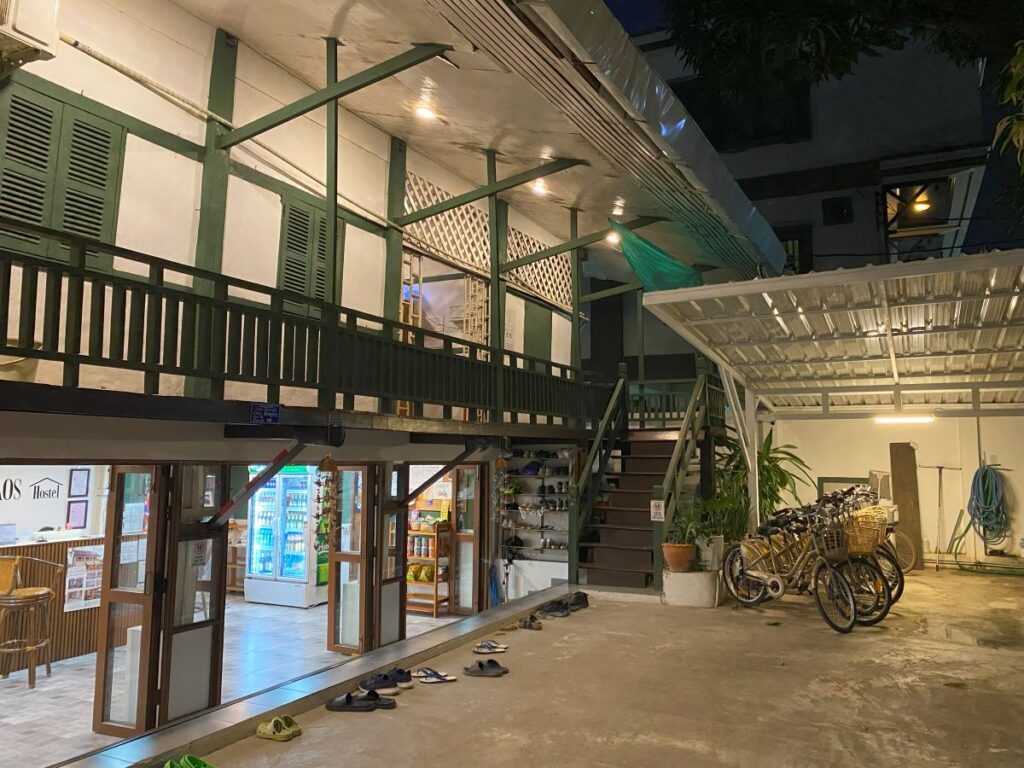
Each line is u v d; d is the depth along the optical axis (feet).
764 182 52.65
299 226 25.02
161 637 19.29
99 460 16.37
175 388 20.57
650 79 19.06
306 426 19.75
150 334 15.71
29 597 24.27
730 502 30.27
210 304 17.06
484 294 35.32
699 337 27.17
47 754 18.56
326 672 17.76
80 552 27.84
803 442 40.34
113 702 20.10
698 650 21.17
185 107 21.06
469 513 34.91
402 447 27.45
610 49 16.78
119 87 19.62
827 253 50.70
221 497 21.18
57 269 13.88
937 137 48.52
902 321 24.79
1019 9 23.40
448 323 36.35
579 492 30.94
